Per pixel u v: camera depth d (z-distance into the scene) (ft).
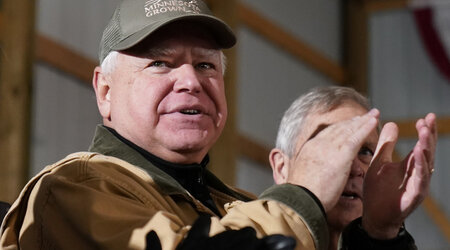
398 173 6.06
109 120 6.43
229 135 22.11
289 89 26.32
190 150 6.09
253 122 24.43
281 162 7.94
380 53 29.45
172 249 4.98
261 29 25.03
